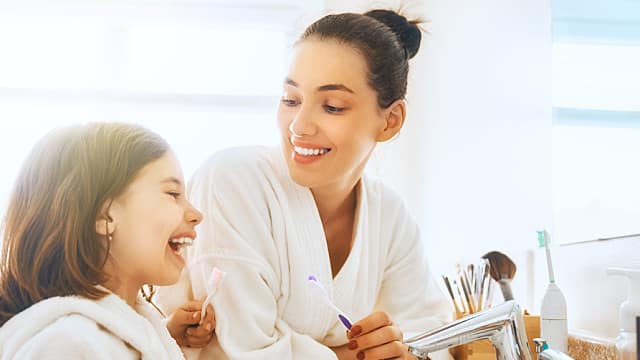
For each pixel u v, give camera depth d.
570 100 1.57
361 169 1.26
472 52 2.12
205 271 1.19
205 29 3.00
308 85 1.13
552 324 1.33
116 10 2.92
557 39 1.64
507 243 1.92
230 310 1.17
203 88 2.99
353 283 1.29
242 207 1.22
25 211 0.96
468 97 2.15
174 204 1.01
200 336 1.17
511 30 1.88
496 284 1.68
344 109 1.15
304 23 2.95
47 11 2.90
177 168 1.03
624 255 1.35
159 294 1.23
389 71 1.20
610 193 1.40
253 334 1.16
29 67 2.94
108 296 0.95
